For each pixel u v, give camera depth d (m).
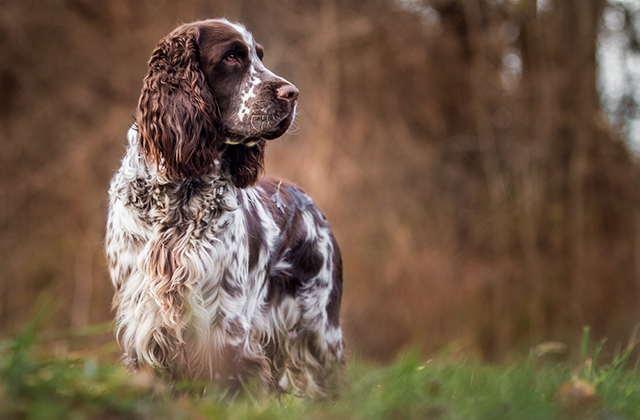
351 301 11.20
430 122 12.76
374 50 12.23
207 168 2.88
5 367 1.90
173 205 2.82
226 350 2.83
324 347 3.71
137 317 2.84
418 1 12.59
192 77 2.95
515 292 11.48
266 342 3.30
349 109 12.14
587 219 11.67
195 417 2.04
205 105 2.94
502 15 12.28
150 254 2.81
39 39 11.84
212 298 2.82
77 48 11.90
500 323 11.37
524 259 11.66
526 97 11.98
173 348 2.82
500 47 12.23
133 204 2.85
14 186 11.41
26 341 1.96
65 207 11.46
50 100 11.79
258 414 2.23
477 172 12.70
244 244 2.97
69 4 12.03
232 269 2.88
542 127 11.81
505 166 12.20
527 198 11.79
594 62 11.70
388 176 12.01
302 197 3.77
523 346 11.12
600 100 11.76
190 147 2.86
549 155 11.78
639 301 11.30
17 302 11.07
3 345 2.07
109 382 2.08
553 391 2.60
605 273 11.54
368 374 3.61
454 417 2.10
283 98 3.01
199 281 2.78
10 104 11.81
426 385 2.66
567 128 11.82
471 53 12.66
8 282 11.12
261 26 11.96
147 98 2.94
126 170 2.91
